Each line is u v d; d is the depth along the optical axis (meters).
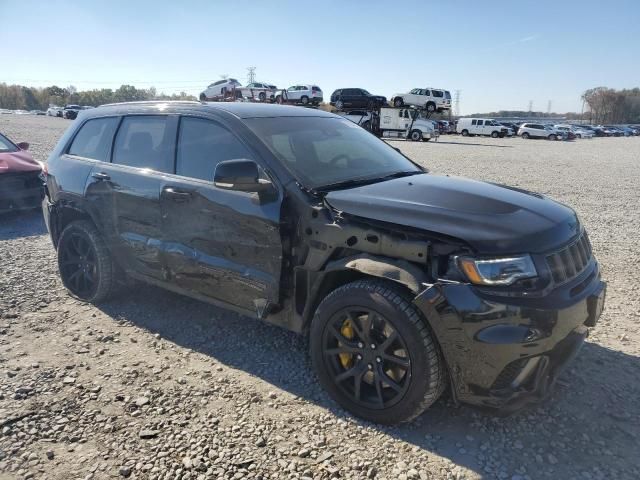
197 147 3.88
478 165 18.31
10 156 8.09
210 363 3.72
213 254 3.70
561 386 3.43
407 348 2.80
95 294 4.66
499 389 2.74
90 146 4.75
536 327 2.64
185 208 3.80
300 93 38.88
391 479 2.59
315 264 3.17
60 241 4.86
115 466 2.65
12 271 5.61
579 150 30.19
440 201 3.08
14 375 3.49
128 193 4.19
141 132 4.32
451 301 2.66
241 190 3.30
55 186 4.84
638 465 2.70
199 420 3.04
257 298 3.50
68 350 3.87
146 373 3.56
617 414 3.14
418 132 36.91
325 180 3.48
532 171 16.56
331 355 3.16
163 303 4.80
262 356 3.83
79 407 3.14
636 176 15.52
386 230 2.91
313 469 2.65
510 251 2.69
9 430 2.91
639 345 4.03
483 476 2.62
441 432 2.97
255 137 3.60
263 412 3.13
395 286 2.89
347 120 4.71
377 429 2.99
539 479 2.60
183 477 2.58
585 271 3.11
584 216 9.17
